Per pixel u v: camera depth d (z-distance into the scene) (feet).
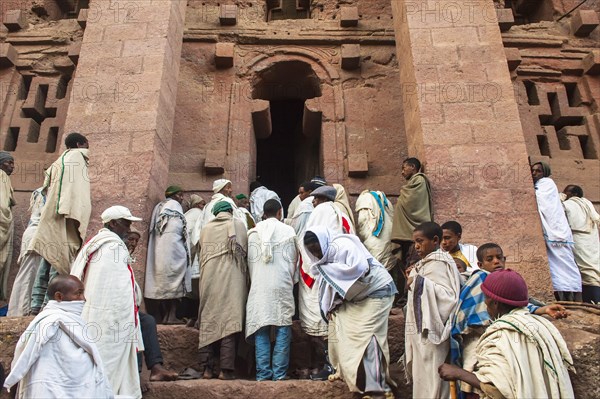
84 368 13.74
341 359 16.31
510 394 13.34
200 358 19.40
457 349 15.58
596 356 15.29
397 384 18.22
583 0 38.78
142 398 17.04
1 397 14.98
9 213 28.53
